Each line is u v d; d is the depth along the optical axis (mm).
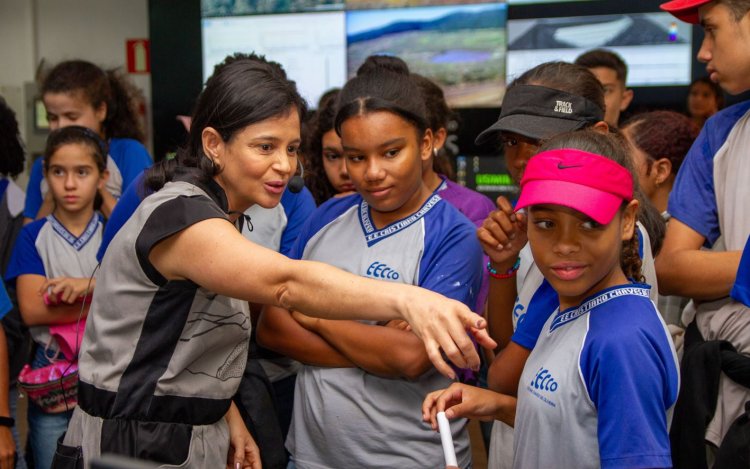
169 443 1255
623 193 1144
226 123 1235
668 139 1966
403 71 2174
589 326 1163
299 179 1621
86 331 1324
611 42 3779
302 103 1363
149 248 1161
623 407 1059
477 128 3936
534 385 1206
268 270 1116
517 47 3895
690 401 1455
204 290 1229
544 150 1222
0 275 2252
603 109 1672
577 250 1129
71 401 1952
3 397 1895
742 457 1336
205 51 4168
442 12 3967
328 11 4086
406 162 1472
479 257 1541
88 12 5078
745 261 1383
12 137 2506
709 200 1611
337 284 1101
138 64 4938
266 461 1543
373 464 1500
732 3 1498
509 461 1455
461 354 1035
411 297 1074
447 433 1089
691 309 1729
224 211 1269
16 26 5086
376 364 1475
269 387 1618
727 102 3629
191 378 1275
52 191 2180
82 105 2525
